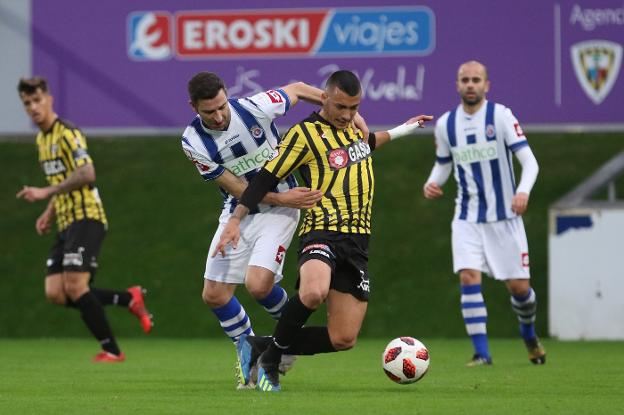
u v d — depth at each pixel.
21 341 47.03
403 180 54.38
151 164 56.41
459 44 49.78
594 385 27.11
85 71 51.75
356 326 24.50
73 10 51.75
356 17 50.19
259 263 26.36
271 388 25.00
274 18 50.56
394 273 50.28
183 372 32.34
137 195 54.69
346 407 21.48
